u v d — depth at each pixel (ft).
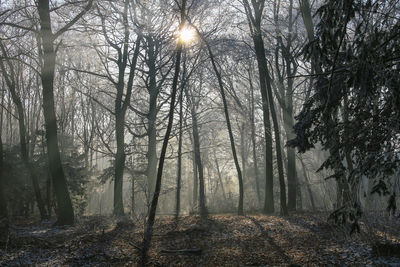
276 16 71.82
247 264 30.50
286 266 28.71
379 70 18.17
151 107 76.64
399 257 26.68
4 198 57.16
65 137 85.81
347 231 33.47
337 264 27.50
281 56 80.38
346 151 22.07
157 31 69.97
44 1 51.98
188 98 83.35
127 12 68.74
